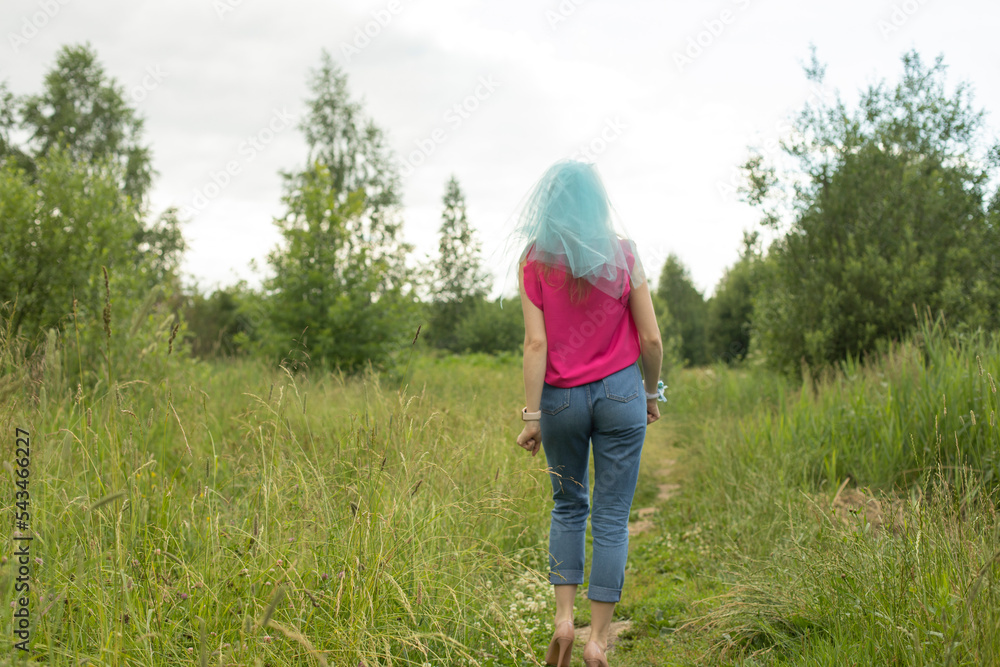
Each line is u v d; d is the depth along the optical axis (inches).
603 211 91.4
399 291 415.2
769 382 351.3
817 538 106.6
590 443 95.2
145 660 69.1
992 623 67.9
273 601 60.6
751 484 163.8
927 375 176.2
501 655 96.9
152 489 104.7
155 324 238.4
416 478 102.4
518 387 345.7
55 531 85.4
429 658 89.4
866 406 186.9
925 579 81.5
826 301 303.9
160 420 135.1
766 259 355.3
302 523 89.4
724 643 94.1
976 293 270.1
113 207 276.4
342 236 412.2
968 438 145.4
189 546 95.1
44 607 69.3
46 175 253.6
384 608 87.6
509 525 135.4
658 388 99.3
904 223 300.0
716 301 1099.9
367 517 89.9
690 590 121.0
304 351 136.8
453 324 1402.6
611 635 107.7
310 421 139.0
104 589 73.6
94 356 186.2
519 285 94.6
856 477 165.2
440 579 98.9
